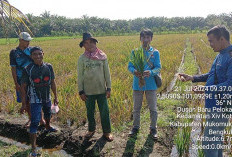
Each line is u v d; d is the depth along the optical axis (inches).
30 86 148.7
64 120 195.9
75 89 276.5
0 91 293.4
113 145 156.6
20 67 167.3
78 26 2758.4
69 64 471.2
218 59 105.1
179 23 3255.4
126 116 198.8
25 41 161.5
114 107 214.2
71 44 1170.6
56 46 1057.5
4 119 199.6
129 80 307.6
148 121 191.8
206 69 355.3
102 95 157.2
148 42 152.9
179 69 404.8
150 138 163.8
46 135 172.9
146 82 155.6
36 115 150.3
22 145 169.3
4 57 643.5
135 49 152.6
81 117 198.7
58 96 232.2
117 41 1203.2
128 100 230.2
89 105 157.4
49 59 537.3
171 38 1311.5
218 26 103.0
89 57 148.6
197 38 1203.9
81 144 158.7
